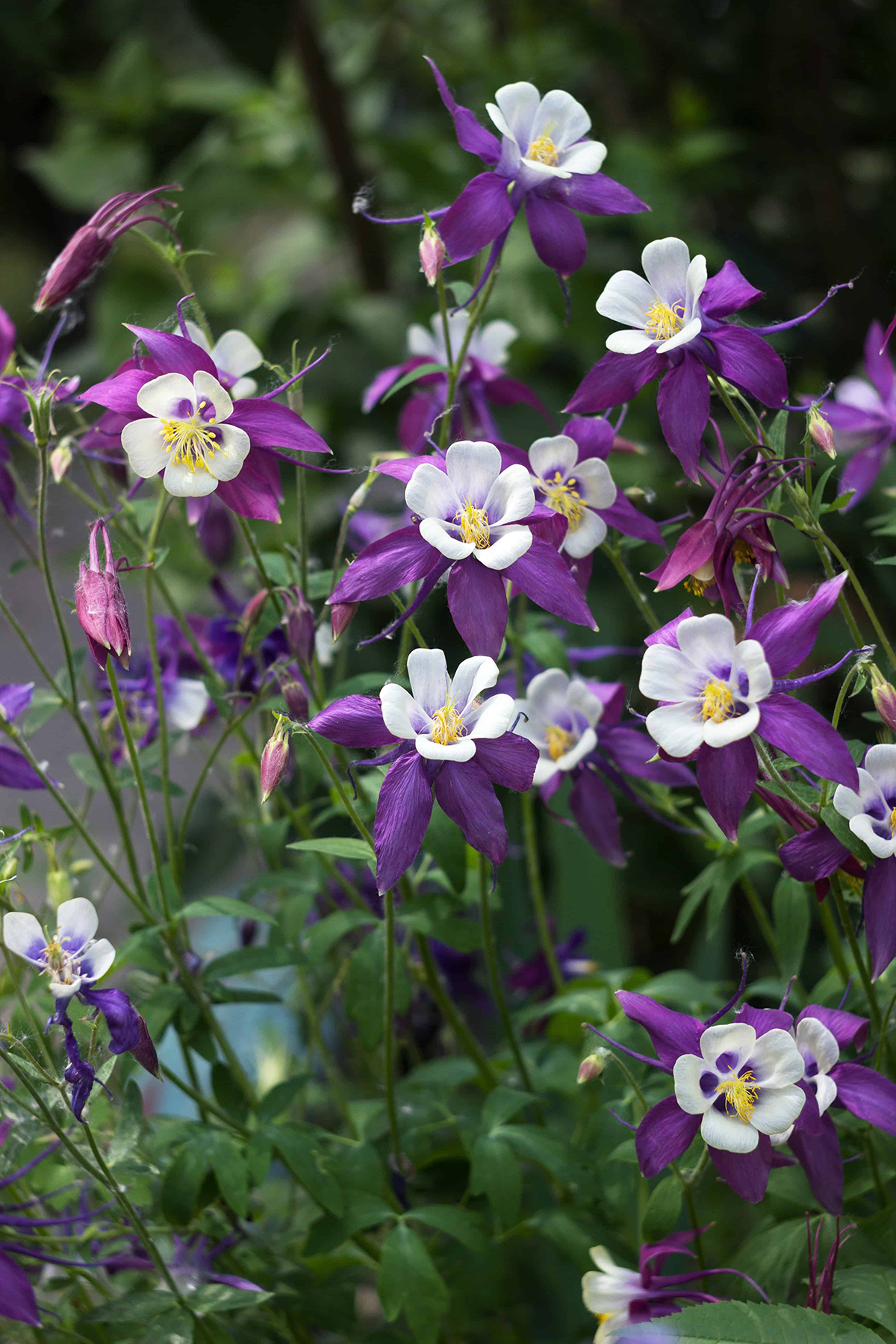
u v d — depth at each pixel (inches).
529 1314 53.0
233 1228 51.3
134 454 45.3
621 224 84.7
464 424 51.9
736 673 44.0
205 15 78.0
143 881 54.7
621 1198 49.8
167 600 51.7
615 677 70.1
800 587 62.1
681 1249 46.9
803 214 100.3
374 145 89.7
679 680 44.1
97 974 45.9
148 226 92.4
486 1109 50.1
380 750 50.4
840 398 53.4
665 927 77.6
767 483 45.9
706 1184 52.7
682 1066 44.6
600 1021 52.2
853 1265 47.5
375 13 101.0
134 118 98.4
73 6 103.7
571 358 90.0
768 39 97.7
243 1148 49.7
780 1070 44.7
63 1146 48.5
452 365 48.6
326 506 78.8
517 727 49.8
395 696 44.1
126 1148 47.0
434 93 104.1
